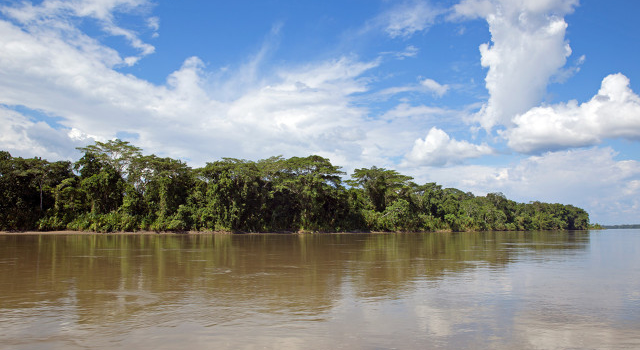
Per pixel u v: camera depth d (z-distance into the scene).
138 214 66.31
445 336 8.04
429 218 100.25
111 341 7.66
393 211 87.94
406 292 12.54
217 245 35.31
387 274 16.53
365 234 73.50
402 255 25.72
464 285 13.86
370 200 94.31
